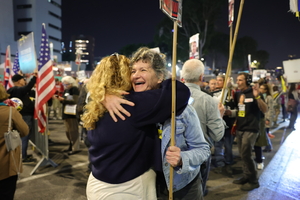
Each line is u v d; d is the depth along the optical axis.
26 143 4.93
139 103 1.34
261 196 3.49
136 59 1.50
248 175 3.73
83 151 5.78
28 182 3.97
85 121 1.43
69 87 5.54
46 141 4.39
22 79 4.93
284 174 4.29
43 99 4.17
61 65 21.61
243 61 38.06
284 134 7.91
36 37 53.78
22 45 5.23
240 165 4.84
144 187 1.38
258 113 3.67
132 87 1.56
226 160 4.88
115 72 1.45
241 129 3.70
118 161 1.35
